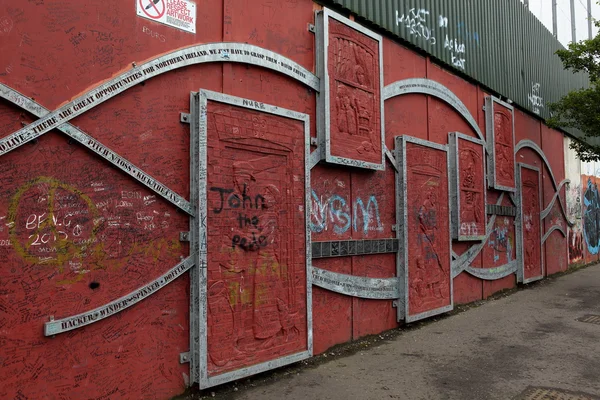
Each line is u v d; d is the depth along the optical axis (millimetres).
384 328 7109
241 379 4988
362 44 6680
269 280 5117
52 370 3645
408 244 7434
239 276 4824
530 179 12555
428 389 4848
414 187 7664
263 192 5109
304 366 5539
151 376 4230
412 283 7477
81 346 3809
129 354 4094
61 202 3736
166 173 4414
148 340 4227
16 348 3471
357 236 6664
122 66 4129
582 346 6461
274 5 5598
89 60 3928
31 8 3637
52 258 3674
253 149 5023
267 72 5434
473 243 9594
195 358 4445
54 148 3711
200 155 4484
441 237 8242
